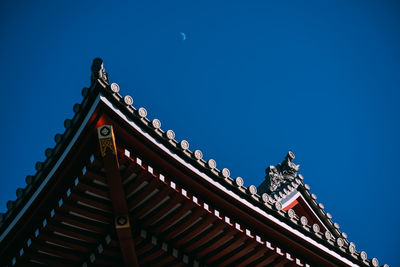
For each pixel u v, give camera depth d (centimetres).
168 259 1249
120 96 1037
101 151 980
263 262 1282
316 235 1280
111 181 1032
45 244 1189
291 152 1772
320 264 1316
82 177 1072
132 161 1065
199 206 1155
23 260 1202
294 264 1284
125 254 1162
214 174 1149
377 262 1402
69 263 1253
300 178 1716
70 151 1046
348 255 1340
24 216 1121
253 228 1227
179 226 1211
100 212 1163
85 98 1027
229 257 1280
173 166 1103
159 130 1085
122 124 1037
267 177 1727
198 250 1269
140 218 1200
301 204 1706
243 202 1180
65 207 1119
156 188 1133
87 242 1224
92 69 1021
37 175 1098
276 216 1231
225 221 1184
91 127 1023
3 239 1152
